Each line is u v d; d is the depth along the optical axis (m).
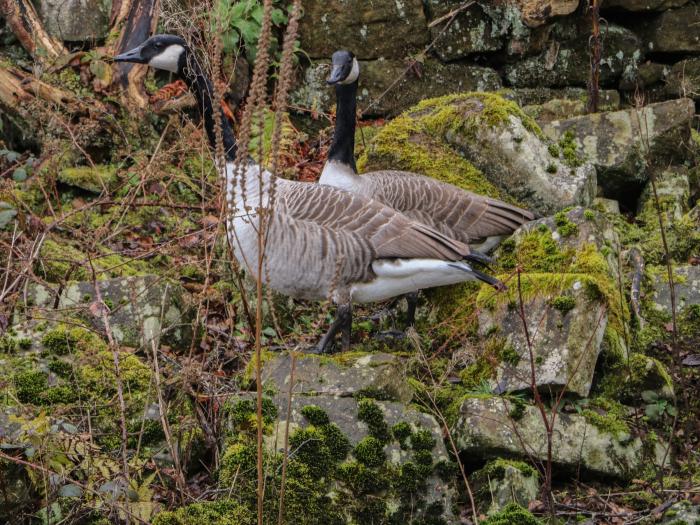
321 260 6.96
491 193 8.93
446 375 7.20
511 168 8.91
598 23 10.38
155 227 9.12
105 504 5.69
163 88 10.12
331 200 7.05
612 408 6.98
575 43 11.04
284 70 4.67
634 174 9.67
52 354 6.59
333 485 5.90
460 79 11.04
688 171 9.90
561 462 6.47
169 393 6.77
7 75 9.86
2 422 5.94
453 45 10.98
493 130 8.95
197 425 6.57
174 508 5.95
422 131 9.30
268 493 5.77
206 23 10.08
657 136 9.66
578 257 7.69
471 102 9.24
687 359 7.65
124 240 8.93
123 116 10.05
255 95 4.95
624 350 7.35
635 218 9.58
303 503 5.79
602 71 11.08
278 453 5.93
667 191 9.62
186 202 9.56
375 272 7.10
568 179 8.88
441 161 9.07
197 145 8.93
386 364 6.48
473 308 7.76
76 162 9.62
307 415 6.12
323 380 6.42
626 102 11.20
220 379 7.29
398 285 7.18
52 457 5.75
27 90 9.80
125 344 7.21
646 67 11.10
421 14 10.95
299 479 5.85
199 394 6.90
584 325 6.98
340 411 6.19
